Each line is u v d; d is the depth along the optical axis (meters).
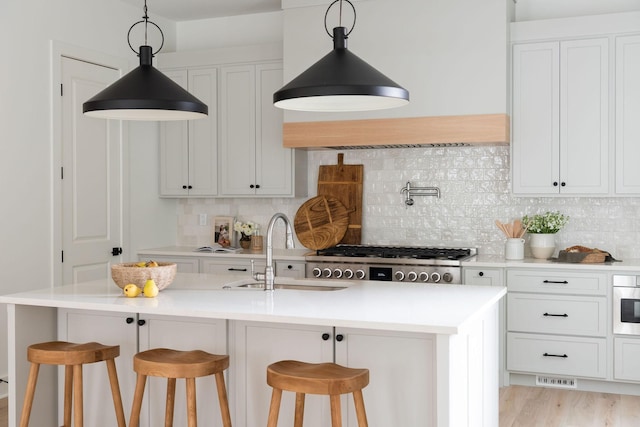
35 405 3.85
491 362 3.71
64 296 3.65
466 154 6.03
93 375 3.84
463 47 5.44
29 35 5.32
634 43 5.26
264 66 6.27
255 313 3.09
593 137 5.37
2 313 5.11
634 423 4.51
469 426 3.23
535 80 5.50
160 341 3.66
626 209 5.64
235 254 6.17
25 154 5.30
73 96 5.75
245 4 6.37
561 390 5.32
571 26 5.38
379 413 3.21
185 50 6.97
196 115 3.71
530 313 5.32
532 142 5.52
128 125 6.36
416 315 3.02
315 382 2.83
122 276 3.66
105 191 6.12
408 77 5.57
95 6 5.95
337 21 5.77
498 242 5.96
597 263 5.24
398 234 6.25
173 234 7.03
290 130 5.98
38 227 5.42
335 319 2.95
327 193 6.41
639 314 5.05
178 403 3.64
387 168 6.27
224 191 6.46
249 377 3.47
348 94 3.00
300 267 5.88
